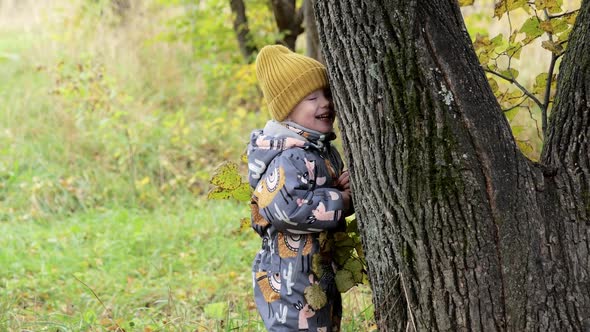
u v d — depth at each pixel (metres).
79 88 7.50
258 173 2.55
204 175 6.81
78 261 5.22
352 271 2.56
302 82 2.50
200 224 5.93
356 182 2.32
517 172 2.12
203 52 8.65
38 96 8.29
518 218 2.10
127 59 9.11
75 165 7.10
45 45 9.50
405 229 2.19
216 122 7.47
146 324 3.85
